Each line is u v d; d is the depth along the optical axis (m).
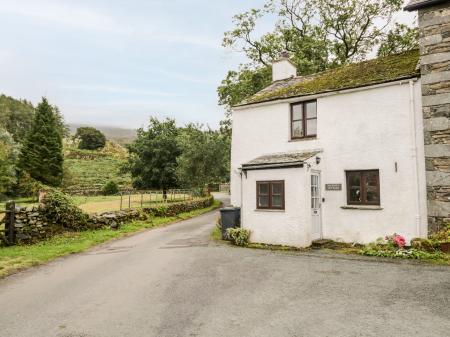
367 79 12.74
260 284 7.53
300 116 14.40
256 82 28.53
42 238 14.30
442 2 10.63
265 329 5.20
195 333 5.16
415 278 7.44
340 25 30.11
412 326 5.09
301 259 9.88
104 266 10.09
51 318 6.10
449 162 10.33
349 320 5.39
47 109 46.41
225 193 55.56
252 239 12.88
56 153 45.25
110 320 5.87
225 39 31.22
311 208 12.33
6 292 7.91
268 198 12.64
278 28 31.12
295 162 11.80
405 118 11.49
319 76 16.75
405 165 11.38
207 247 12.38
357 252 10.52
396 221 11.41
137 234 16.55
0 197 36.84
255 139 15.48
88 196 39.69
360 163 12.32
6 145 43.03
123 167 36.94
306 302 6.28
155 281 8.20
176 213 23.27
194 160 29.19
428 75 10.82
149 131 35.75
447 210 10.28
